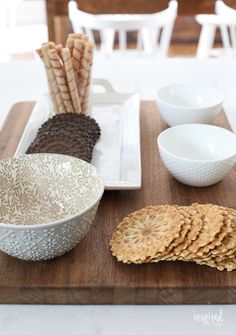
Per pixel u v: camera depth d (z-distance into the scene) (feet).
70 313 1.98
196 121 3.29
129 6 7.16
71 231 1.99
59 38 8.95
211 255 2.03
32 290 1.99
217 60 4.91
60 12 7.95
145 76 4.56
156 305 2.02
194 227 2.10
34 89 4.31
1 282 2.01
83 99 3.52
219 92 3.52
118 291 1.99
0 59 9.61
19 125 3.59
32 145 2.94
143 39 8.18
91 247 2.23
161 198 2.66
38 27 11.19
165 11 6.37
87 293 2.00
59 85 3.35
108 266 2.10
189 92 3.63
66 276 2.04
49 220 2.40
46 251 2.02
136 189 2.69
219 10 7.51
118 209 2.55
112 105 3.85
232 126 3.63
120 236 2.22
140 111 3.84
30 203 2.48
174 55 10.82
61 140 2.94
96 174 2.31
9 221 2.39
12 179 2.44
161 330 1.89
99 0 7.10
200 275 2.04
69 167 2.42
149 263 2.11
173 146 2.98
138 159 2.96
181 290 1.99
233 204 2.60
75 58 3.33
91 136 3.16
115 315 1.97
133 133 3.34
